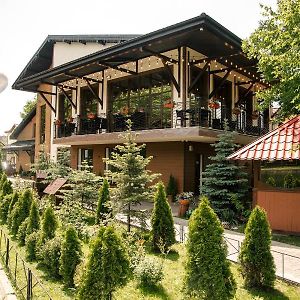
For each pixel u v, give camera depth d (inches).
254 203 373.1
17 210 375.9
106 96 706.2
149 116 593.3
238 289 213.0
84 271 186.2
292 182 400.2
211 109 549.0
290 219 353.1
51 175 615.2
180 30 443.5
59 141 734.5
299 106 380.5
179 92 525.0
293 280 224.4
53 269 243.9
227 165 433.4
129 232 313.0
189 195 511.5
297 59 336.8
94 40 818.2
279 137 362.9
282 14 380.2
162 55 514.6
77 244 233.8
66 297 209.3
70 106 841.5
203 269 173.3
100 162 728.3
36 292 217.9
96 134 629.6
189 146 568.1
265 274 211.6
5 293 217.2
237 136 556.1
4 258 289.7
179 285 223.6
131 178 330.3
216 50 530.3
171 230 297.1
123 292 213.5
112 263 182.5
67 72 658.8
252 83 666.2
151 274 221.3
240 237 336.2
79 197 425.7
